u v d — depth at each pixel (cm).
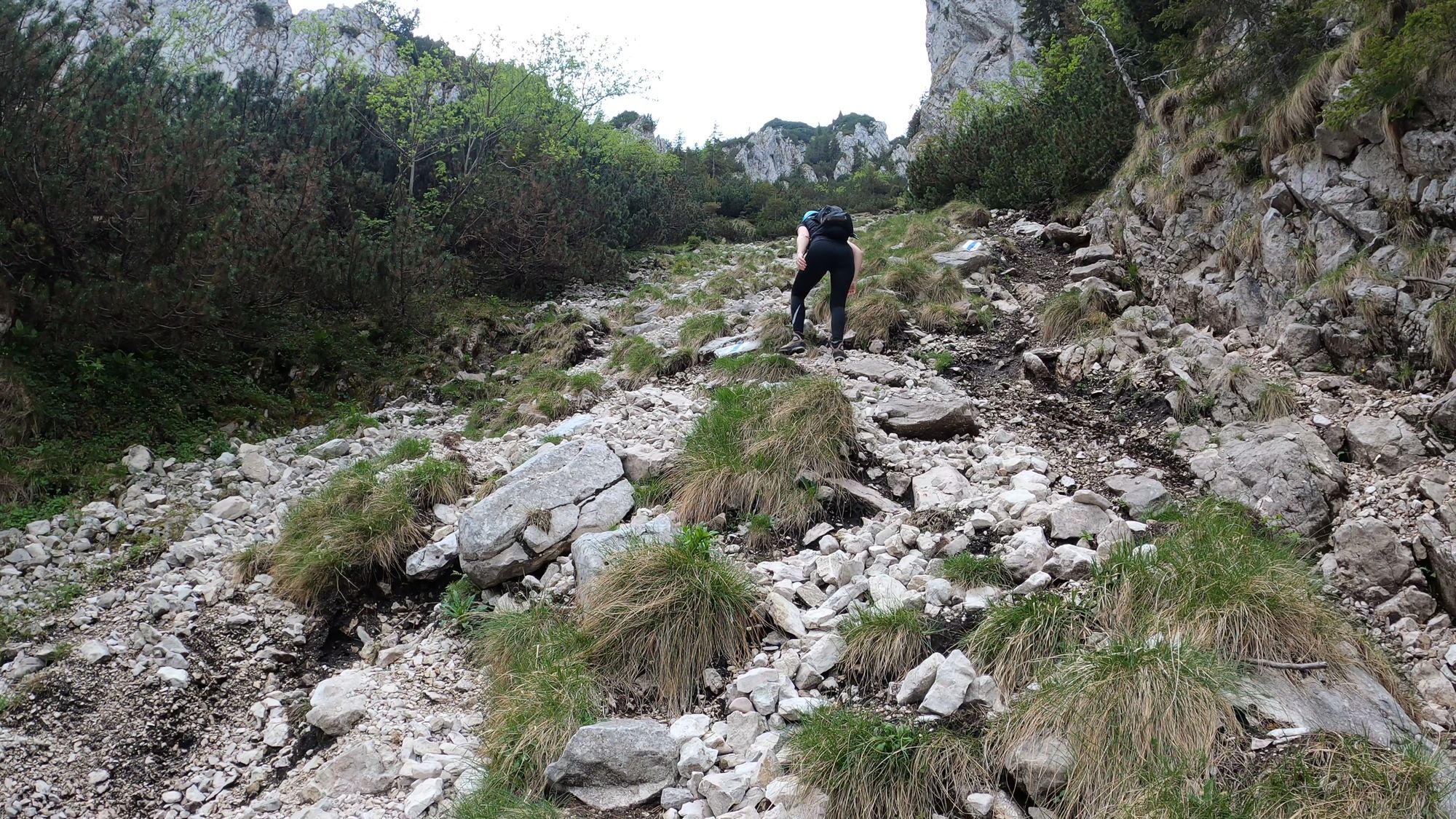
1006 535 546
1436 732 400
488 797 396
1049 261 1235
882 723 383
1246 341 812
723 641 487
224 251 915
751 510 623
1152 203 1074
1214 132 994
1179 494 627
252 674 564
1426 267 686
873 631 455
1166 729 346
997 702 401
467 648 547
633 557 519
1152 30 1375
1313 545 561
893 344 984
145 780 494
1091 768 346
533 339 1287
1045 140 1567
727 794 374
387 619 609
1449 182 688
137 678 553
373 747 461
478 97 1825
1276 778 323
